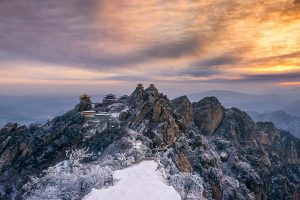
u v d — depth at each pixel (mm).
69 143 83000
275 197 109125
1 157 82562
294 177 135625
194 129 123375
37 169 76188
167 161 60219
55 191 47344
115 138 74375
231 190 78562
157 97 104250
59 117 100812
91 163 63469
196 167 76500
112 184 41719
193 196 44312
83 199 37562
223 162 100000
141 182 42094
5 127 94625
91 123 92938
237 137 138125
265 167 120188
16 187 71562
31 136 89375
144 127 81938
